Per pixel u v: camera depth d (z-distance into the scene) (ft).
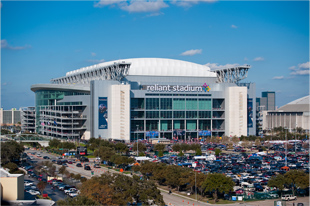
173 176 436.76
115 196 343.26
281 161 653.71
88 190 344.28
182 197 418.51
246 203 396.16
